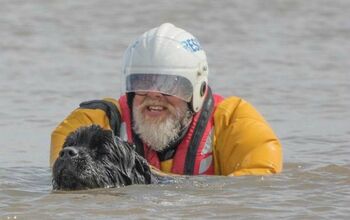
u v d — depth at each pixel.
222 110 12.31
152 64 11.84
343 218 10.30
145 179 11.50
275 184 11.70
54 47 24.31
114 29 26.56
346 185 11.85
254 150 12.04
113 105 12.32
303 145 15.23
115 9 29.06
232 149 12.09
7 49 23.94
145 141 12.05
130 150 11.30
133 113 12.06
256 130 12.13
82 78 20.97
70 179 11.04
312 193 11.37
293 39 25.81
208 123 12.22
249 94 19.42
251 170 11.90
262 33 26.53
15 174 12.93
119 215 10.31
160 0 30.20
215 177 11.88
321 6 30.19
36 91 19.56
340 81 20.75
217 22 27.84
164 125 11.90
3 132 16.31
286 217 10.31
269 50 24.30
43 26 26.62
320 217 10.32
